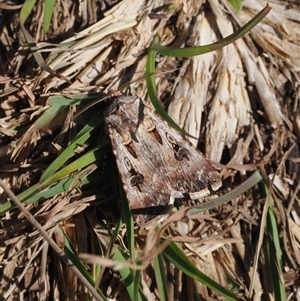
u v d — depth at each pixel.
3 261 0.09
